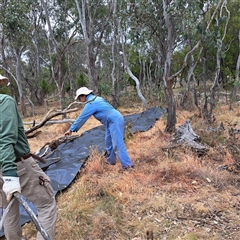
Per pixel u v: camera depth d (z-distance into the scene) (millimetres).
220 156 4668
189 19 5824
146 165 4551
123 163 4426
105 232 2943
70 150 5848
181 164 4258
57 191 3852
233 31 15453
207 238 2729
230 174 3994
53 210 2369
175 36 7109
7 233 2447
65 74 21625
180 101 11016
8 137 1802
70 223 3080
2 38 13164
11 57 19828
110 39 21469
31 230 3049
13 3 11898
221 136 5574
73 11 17688
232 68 15898
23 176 2152
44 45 23312
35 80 21594
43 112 15867
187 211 3197
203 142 5297
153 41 7910
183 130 5484
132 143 6059
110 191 3646
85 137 6836
